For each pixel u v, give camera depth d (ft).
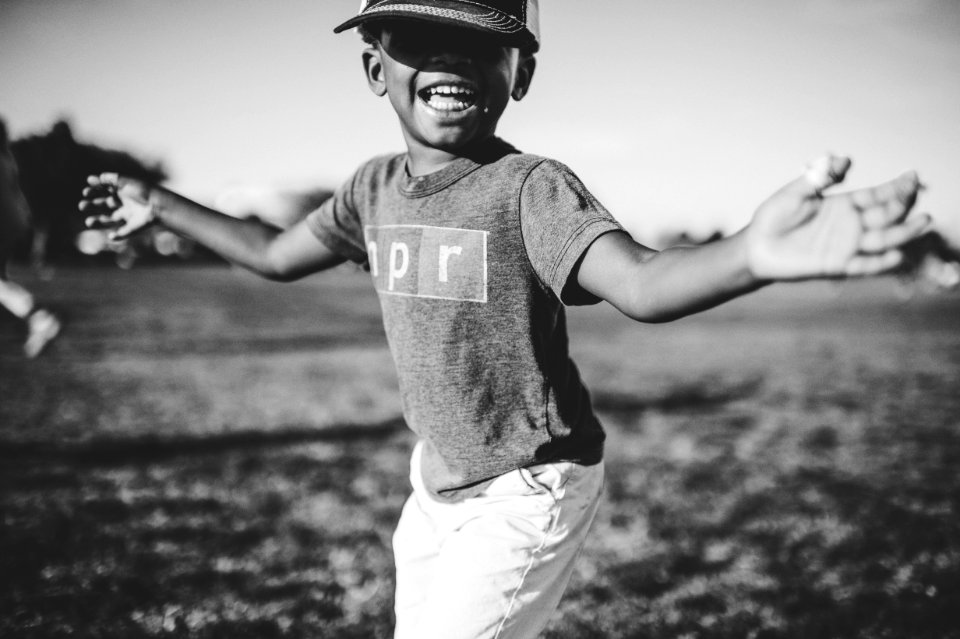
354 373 32.22
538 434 5.44
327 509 14.06
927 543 12.69
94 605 10.07
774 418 23.91
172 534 12.66
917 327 67.82
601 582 11.12
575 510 5.65
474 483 5.61
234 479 15.80
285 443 19.11
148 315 55.57
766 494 15.51
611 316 84.33
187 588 10.67
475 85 5.27
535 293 5.18
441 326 5.41
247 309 66.18
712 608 10.30
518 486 5.46
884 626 9.85
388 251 5.80
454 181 5.39
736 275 3.14
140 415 22.06
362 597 10.52
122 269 119.03
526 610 5.36
